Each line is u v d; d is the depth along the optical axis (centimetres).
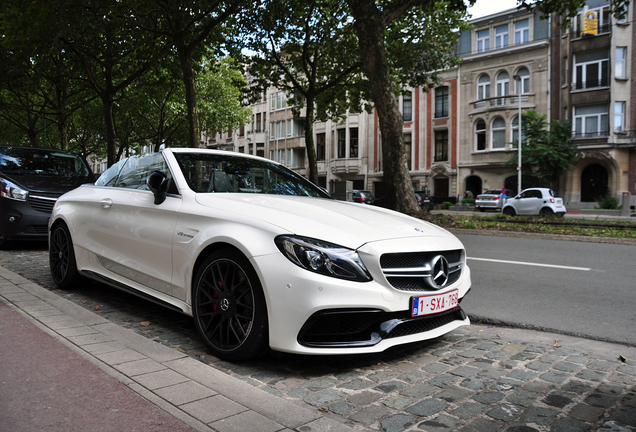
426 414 241
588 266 726
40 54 1753
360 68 2103
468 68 3691
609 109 3145
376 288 283
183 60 1719
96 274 453
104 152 4594
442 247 329
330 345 275
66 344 307
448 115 3816
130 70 2117
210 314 316
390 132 1382
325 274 273
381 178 4203
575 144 3216
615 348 359
